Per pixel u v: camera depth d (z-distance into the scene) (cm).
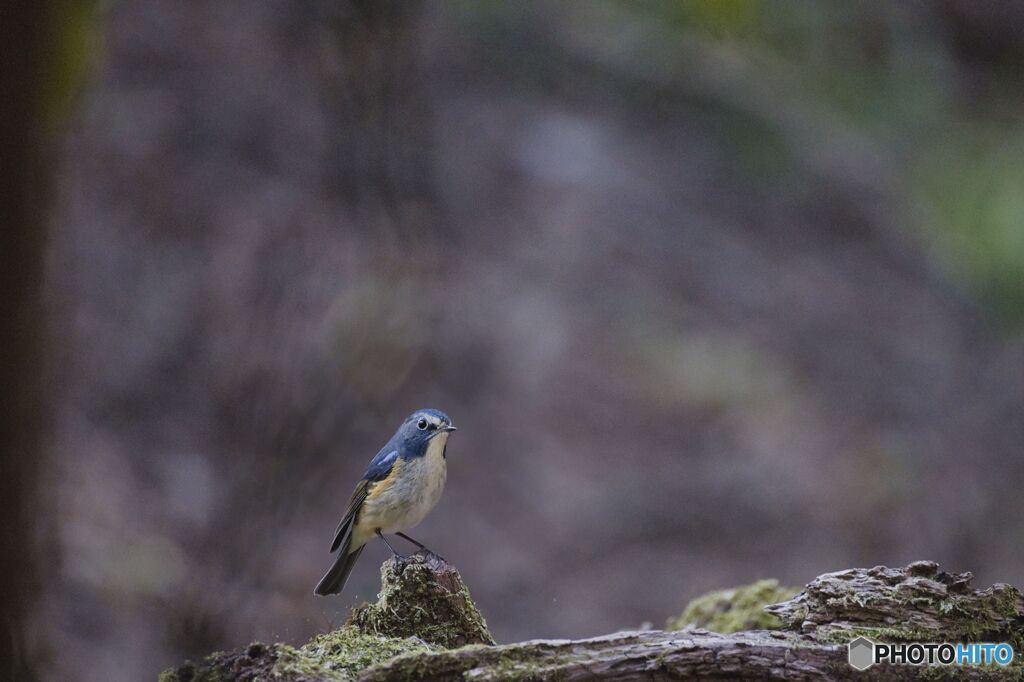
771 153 2020
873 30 2198
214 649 1006
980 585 1424
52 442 654
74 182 1357
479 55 1981
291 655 441
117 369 1252
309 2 1644
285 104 1609
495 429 1446
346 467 1269
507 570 1285
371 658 457
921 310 1862
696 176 1981
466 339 1494
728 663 446
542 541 1342
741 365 1661
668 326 1700
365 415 1326
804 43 2067
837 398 1672
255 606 1070
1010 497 1555
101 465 1154
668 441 1526
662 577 1312
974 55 2369
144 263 1394
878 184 2052
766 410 1603
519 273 1686
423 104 1683
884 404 1673
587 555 1333
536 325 1571
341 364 1366
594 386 1555
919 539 1459
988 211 2023
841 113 2158
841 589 478
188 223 1470
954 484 1559
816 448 1564
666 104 2052
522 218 1747
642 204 1895
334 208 1562
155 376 1280
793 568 1353
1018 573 1451
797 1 2064
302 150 1591
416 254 1562
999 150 2175
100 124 1481
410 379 1412
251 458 1230
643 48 2078
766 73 2117
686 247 1827
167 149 1530
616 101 2038
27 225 447
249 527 1151
